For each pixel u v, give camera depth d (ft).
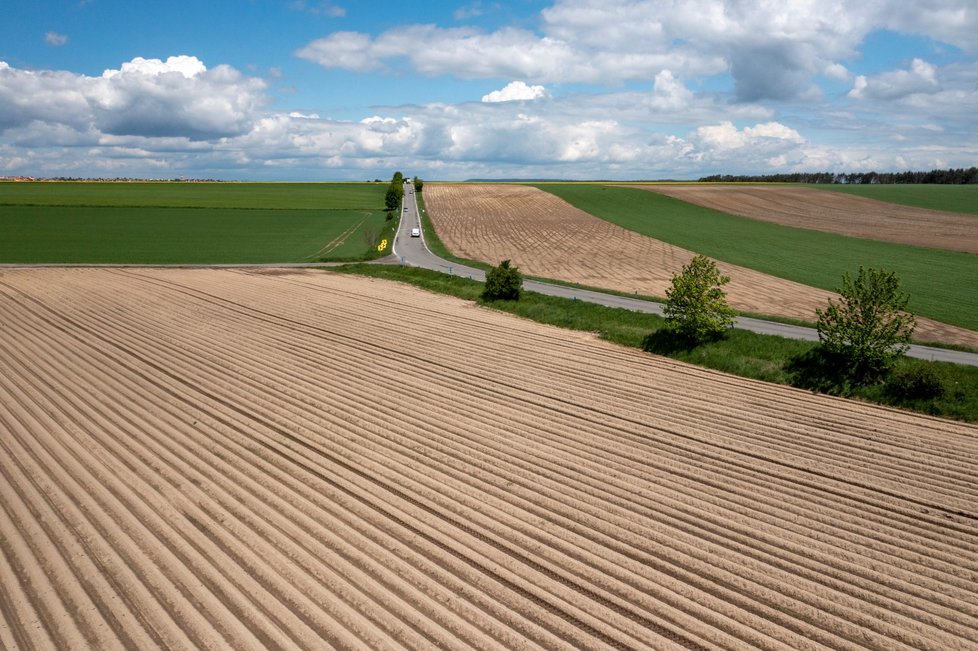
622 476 48.16
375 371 72.69
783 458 52.24
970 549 39.52
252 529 39.91
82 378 68.13
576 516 42.16
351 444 52.75
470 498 44.29
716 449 53.67
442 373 72.59
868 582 35.78
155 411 59.16
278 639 30.42
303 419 58.03
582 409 62.28
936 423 60.95
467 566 36.52
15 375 68.39
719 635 31.35
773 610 33.30
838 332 71.61
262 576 35.27
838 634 31.68
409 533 39.78
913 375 65.41
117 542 38.01
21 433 53.52
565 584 35.12
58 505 42.11
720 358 79.25
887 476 49.37
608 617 32.50
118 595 33.30
